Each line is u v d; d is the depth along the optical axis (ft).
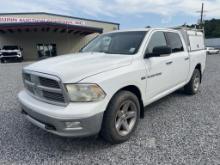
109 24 124.26
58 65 10.73
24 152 10.54
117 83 10.41
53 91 9.75
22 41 101.24
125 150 10.52
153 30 14.39
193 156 9.77
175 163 9.29
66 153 10.42
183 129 12.66
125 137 11.18
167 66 14.49
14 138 11.98
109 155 10.13
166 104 17.53
